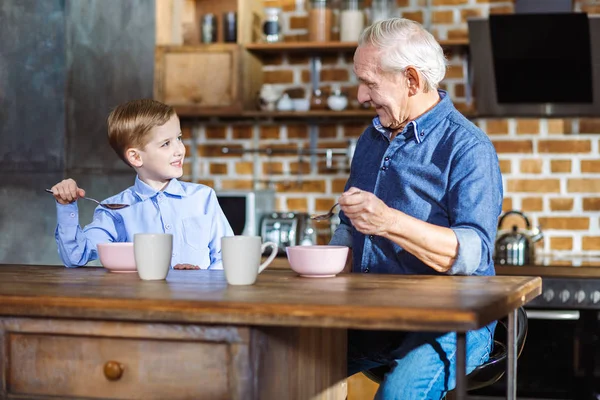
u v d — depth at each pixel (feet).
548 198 13.94
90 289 5.28
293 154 14.74
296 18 14.62
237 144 14.92
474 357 6.86
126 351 4.88
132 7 12.64
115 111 8.06
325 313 4.43
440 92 7.65
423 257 6.38
